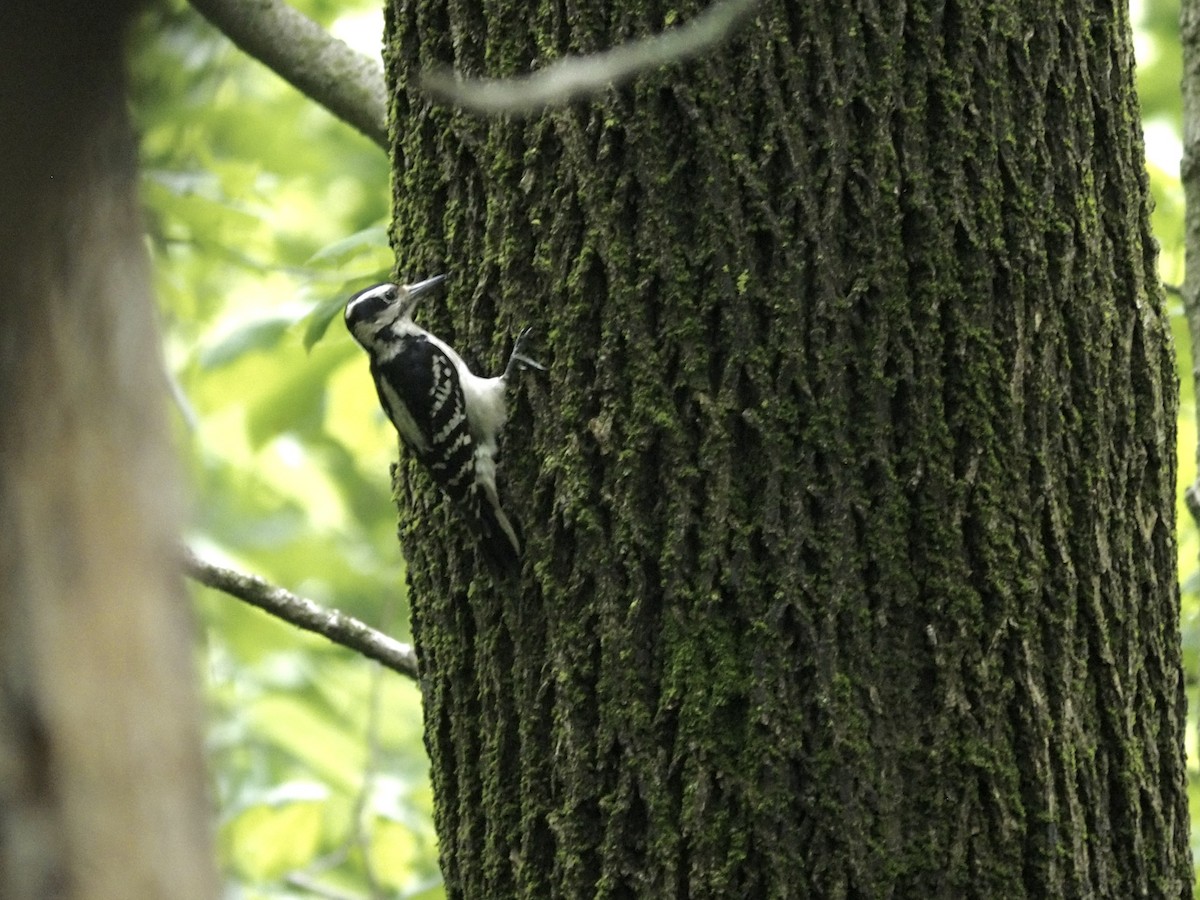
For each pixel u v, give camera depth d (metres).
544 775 8.50
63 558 3.71
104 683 3.74
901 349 8.15
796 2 8.17
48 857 3.61
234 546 20.45
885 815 7.94
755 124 8.21
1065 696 8.17
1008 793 8.03
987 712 8.05
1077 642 8.27
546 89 6.54
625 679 8.22
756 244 8.19
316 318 12.59
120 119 3.66
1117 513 8.48
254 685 18.30
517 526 8.72
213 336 16.33
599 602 8.34
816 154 8.16
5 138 3.33
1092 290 8.48
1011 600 8.11
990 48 8.31
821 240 8.15
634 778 8.14
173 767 3.84
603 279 8.46
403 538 9.72
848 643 8.01
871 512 8.09
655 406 8.26
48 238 3.61
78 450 3.74
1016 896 7.98
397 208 9.65
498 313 8.92
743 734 7.98
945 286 8.19
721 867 7.93
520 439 8.76
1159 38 21.03
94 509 3.77
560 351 8.58
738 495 8.12
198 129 15.05
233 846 15.78
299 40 11.97
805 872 7.89
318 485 22.22
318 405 16.73
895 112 8.20
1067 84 8.47
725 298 8.17
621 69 6.60
